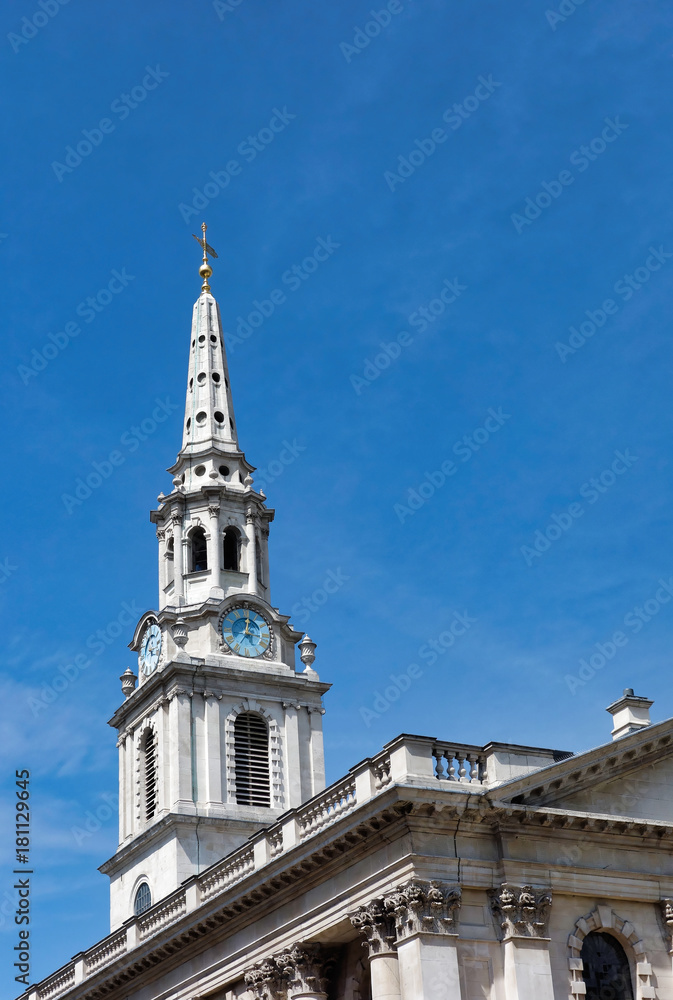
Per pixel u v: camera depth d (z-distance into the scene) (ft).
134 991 218.59
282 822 187.32
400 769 162.09
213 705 257.55
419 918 156.15
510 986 158.51
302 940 176.04
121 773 271.28
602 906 169.78
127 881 258.78
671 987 170.40
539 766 168.35
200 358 300.20
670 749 180.55
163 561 282.36
